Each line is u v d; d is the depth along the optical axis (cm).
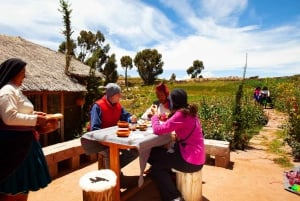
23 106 286
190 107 372
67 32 1223
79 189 463
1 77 281
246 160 633
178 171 375
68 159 575
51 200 420
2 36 1338
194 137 372
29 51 1327
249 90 2509
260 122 1189
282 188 468
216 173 541
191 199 384
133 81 9269
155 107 520
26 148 277
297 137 694
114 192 371
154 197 429
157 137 371
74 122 1339
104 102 447
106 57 4809
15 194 274
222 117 805
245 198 427
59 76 1189
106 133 380
